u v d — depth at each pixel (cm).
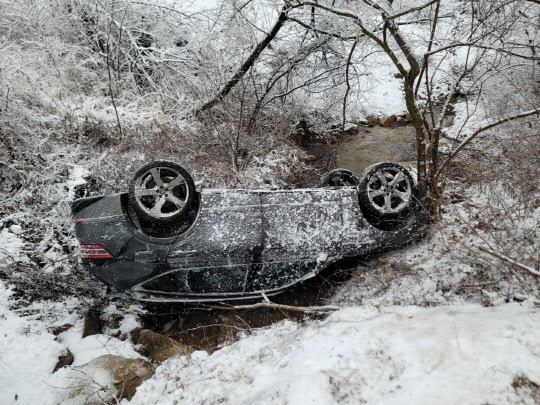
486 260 367
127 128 738
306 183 781
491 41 562
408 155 911
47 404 329
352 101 1088
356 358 263
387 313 324
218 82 872
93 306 444
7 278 454
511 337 248
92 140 691
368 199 462
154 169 419
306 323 360
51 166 608
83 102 786
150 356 395
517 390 217
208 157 720
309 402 232
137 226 434
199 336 434
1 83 632
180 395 301
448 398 222
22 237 535
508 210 451
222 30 940
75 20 924
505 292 343
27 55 735
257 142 769
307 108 1052
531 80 686
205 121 789
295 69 948
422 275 428
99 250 409
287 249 430
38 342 381
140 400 319
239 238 420
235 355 326
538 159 475
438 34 774
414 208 496
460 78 523
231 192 440
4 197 579
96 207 423
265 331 373
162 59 950
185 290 428
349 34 887
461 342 254
